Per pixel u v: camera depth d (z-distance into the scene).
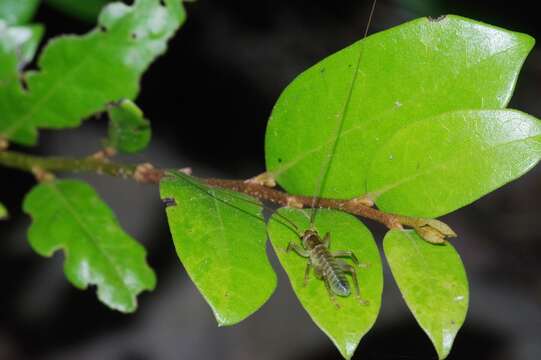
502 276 0.75
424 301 0.35
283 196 0.37
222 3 0.69
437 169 0.36
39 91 0.36
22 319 0.60
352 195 0.37
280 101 0.37
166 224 0.66
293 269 0.36
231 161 0.69
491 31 0.36
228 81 0.69
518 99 0.77
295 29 0.73
